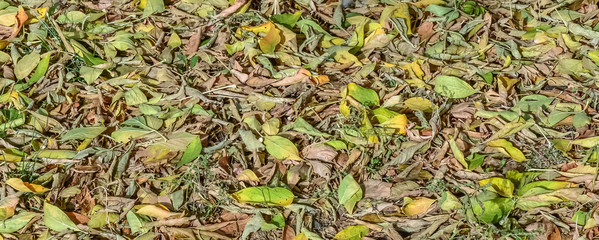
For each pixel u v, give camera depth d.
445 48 2.01
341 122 1.88
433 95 1.94
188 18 2.13
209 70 2.01
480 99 1.94
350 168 1.84
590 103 1.91
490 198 1.75
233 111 1.92
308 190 1.82
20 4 2.18
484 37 2.02
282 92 1.96
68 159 1.86
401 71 1.98
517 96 1.93
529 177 1.79
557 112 1.87
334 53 2.01
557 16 2.07
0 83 1.99
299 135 1.89
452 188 1.79
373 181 1.81
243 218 1.79
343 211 1.79
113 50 2.04
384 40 2.02
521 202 1.76
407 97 1.94
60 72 1.99
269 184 1.82
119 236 1.76
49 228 1.77
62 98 1.97
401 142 1.86
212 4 2.14
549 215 1.75
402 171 1.83
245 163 1.85
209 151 1.86
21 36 2.08
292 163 1.85
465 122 1.89
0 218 1.78
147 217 1.78
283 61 2.00
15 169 1.86
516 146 1.86
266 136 1.86
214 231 1.77
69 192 1.82
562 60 1.96
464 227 1.75
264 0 2.15
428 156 1.85
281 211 1.78
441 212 1.78
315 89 1.95
